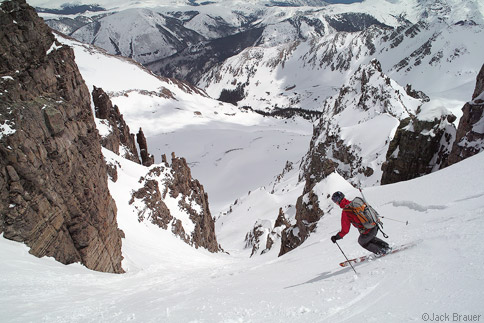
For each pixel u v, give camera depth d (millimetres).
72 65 21438
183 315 7867
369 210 8938
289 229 34375
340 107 105562
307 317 6012
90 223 19969
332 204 28047
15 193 15500
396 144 38062
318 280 8859
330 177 31094
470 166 17562
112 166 47062
